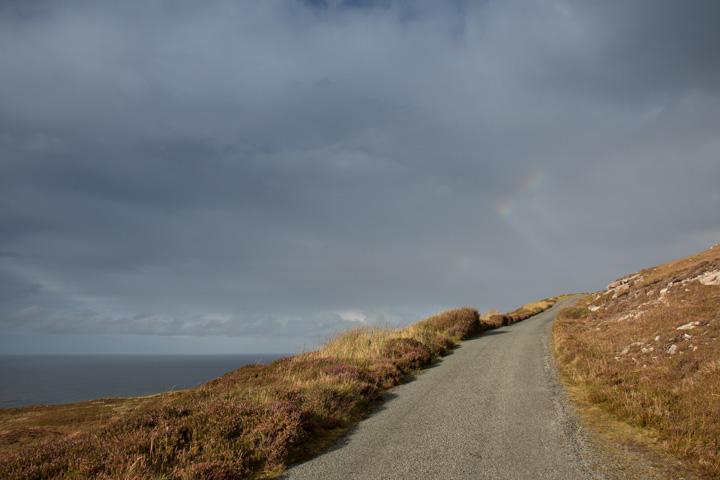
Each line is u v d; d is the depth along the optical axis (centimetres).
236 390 1088
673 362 960
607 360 1184
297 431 715
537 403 928
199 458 602
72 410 1489
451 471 566
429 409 930
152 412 866
